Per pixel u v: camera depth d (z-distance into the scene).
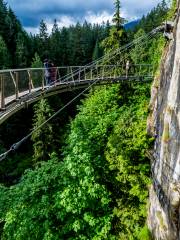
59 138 32.94
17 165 38.19
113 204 14.80
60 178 14.75
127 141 15.16
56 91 18.83
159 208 11.05
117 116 19.89
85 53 83.12
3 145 39.03
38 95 15.03
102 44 29.95
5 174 35.88
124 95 27.19
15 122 44.19
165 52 15.35
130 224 13.84
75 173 14.01
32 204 14.01
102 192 13.87
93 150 15.91
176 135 9.75
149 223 12.41
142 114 17.08
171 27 15.66
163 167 10.72
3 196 14.74
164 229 10.22
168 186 9.88
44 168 15.23
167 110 11.02
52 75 18.66
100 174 15.27
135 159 14.62
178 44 10.98
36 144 30.19
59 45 73.88
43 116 30.48
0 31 63.59
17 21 77.25
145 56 46.16
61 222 14.00
